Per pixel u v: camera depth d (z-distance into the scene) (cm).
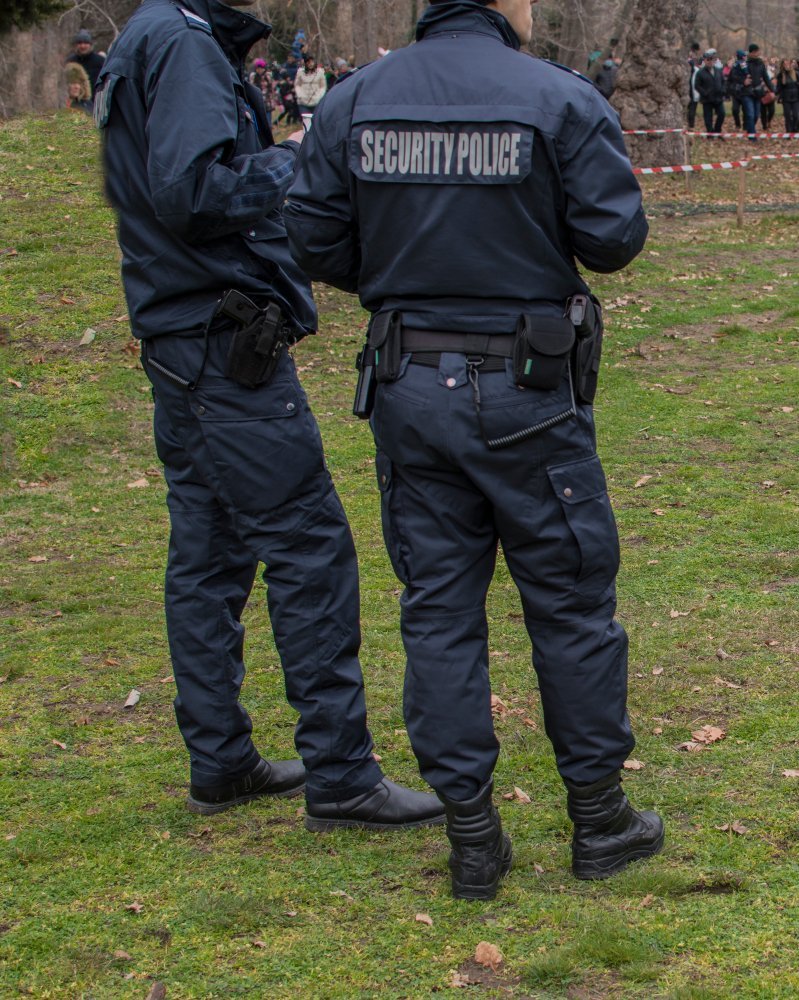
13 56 3581
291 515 335
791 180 2183
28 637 529
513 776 381
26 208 1348
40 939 293
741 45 5850
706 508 659
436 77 279
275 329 323
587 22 3125
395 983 270
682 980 263
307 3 3459
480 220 276
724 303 1218
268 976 275
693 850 322
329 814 347
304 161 297
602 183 273
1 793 379
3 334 1045
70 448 848
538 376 277
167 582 358
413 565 296
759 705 421
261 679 473
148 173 313
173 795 376
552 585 293
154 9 320
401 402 285
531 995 262
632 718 416
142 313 332
